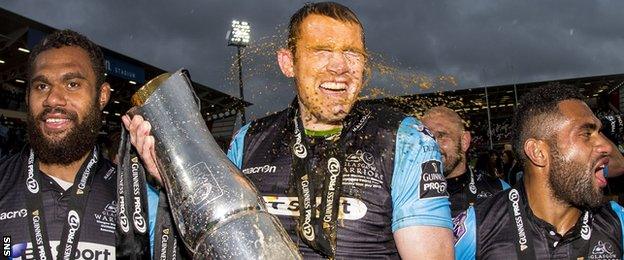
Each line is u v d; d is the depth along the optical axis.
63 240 1.69
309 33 1.24
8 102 18.00
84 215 1.74
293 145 1.31
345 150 1.27
